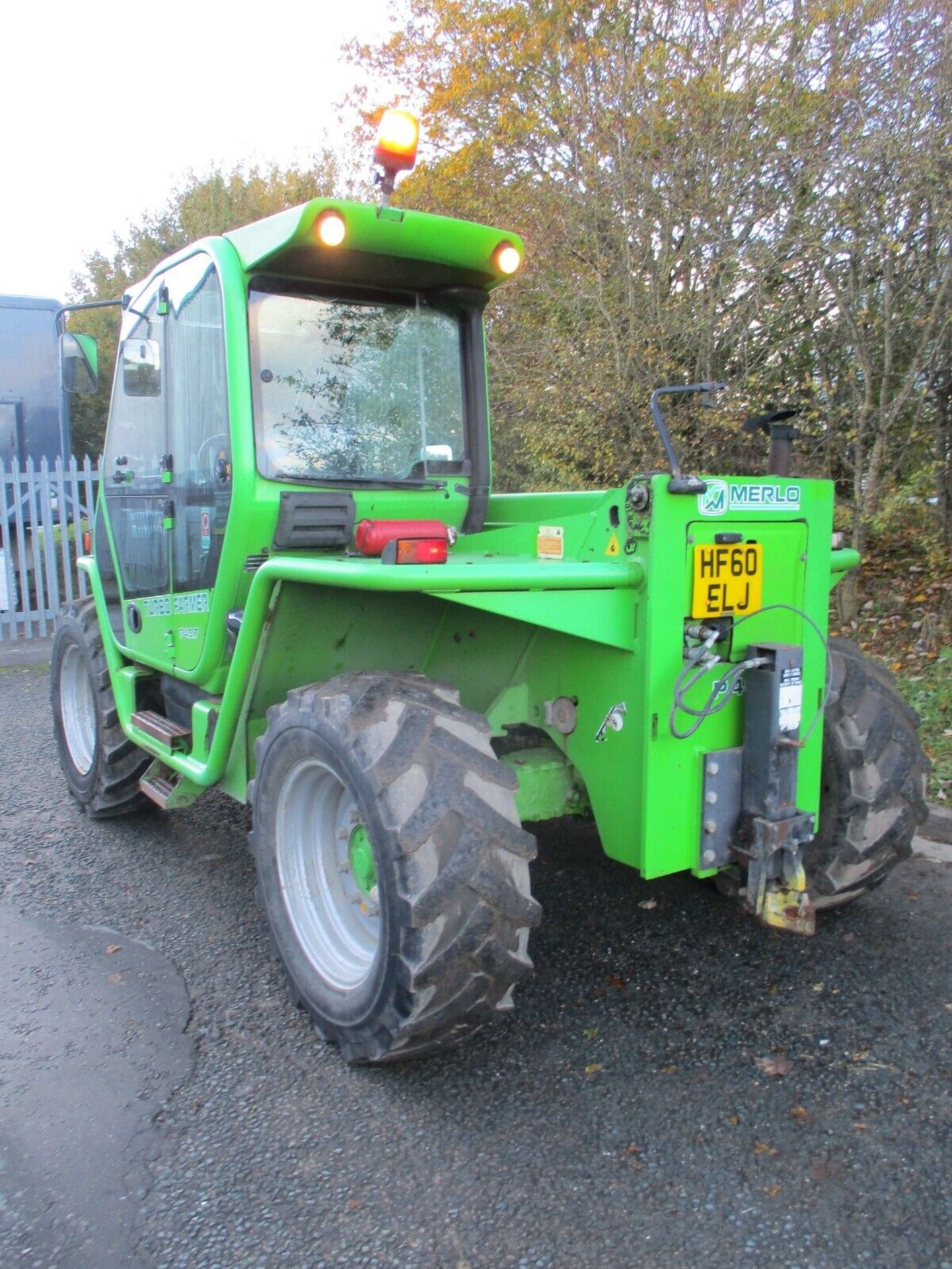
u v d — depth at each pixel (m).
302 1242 2.12
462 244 3.22
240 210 22.97
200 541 3.49
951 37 5.89
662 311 7.43
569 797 3.11
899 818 3.21
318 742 2.64
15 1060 2.82
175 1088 2.68
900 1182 2.25
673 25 7.78
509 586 2.44
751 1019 2.92
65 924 3.71
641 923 3.55
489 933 2.39
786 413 2.96
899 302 6.39
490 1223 2.15
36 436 10.80
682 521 2.60
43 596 10.12
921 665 6.10
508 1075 2.69
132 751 4.56
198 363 3.44
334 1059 2.80
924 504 7.24
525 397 8.43
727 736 2.81
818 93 6.62
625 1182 2.27
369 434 3.48
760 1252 2.05
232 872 4.21
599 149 7.90
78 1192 2.29
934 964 3.22
